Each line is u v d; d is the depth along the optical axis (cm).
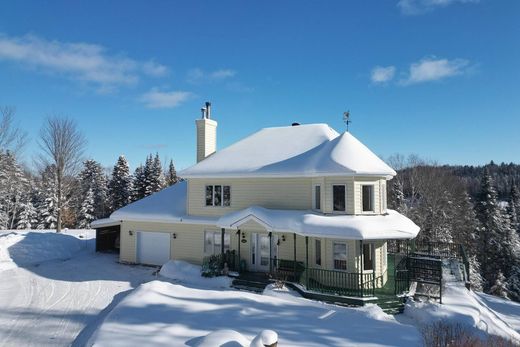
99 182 6131
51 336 1243
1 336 1238
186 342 977
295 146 2341
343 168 1809
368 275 1788
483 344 1040
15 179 4662
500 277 4112
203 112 2703
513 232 4556
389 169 1988
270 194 2150
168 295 1396
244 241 2125
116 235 3017
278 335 1052
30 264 2391
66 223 5316
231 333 938
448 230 4159
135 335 1012
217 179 2302
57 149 3838
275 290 1723
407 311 1559
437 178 4503
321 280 1819
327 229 1714
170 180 7238
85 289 1844
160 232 2397
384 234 1678
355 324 1180
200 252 2280
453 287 1827
